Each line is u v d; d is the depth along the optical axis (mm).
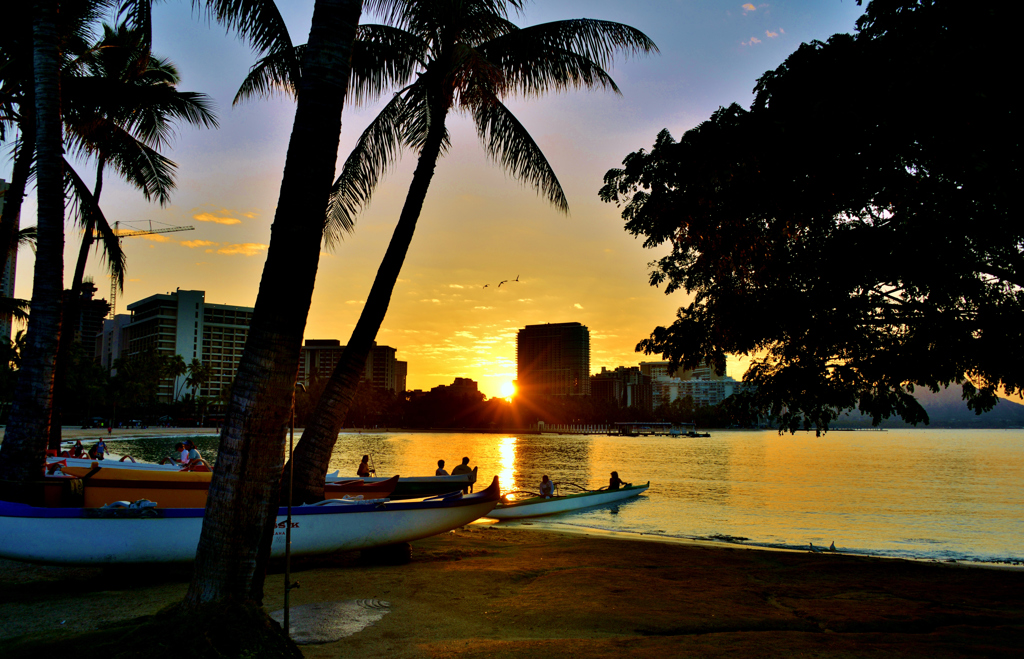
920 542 16203
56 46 9172
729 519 19562
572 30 12328
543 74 12797
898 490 29453
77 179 13031
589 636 5480
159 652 3641
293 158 4758
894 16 8727
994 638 5383
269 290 4594
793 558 10922
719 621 6035
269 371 4508
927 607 6934
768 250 11078
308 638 5141
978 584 8539
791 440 139125
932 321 9562
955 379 10062
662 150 11289
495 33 12555
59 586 6992
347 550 8406
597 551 10984
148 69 17469
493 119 12773
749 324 10398
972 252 9984
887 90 7926
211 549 4316
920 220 9398
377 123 13211
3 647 3896
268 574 7816
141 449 55219
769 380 11359
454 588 7219
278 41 9969
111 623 5355
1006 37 7273
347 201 13531
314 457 10078
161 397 159375
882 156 8852
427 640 5195
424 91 12961
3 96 11531
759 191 10023
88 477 9312
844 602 7086
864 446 100750
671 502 23656
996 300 9867
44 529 6949
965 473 40938
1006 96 7254
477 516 9594
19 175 12266
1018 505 24000
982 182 8195
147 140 14008
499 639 5258
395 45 12430
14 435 8586
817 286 10023
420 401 182125
